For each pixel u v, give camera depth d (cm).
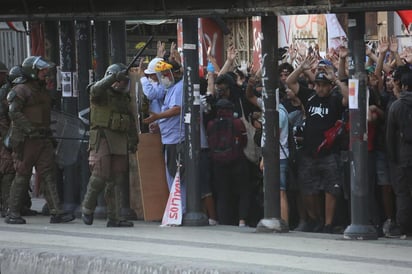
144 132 2609
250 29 4034
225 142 2395
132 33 4100
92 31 2814
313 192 2298
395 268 1752
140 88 2498
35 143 2430
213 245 2070
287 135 2345
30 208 2780
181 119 2412
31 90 2416
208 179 2462
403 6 1981
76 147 2577
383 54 2280
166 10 2348
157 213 2477
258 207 2455
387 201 2230
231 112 2409
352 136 2105
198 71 2383
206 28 3694
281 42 3938
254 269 1750
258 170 2434
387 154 2164
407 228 2161
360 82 2089
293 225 2423
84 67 2592
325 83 2273
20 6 2603
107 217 2452
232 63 2678
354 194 2114
